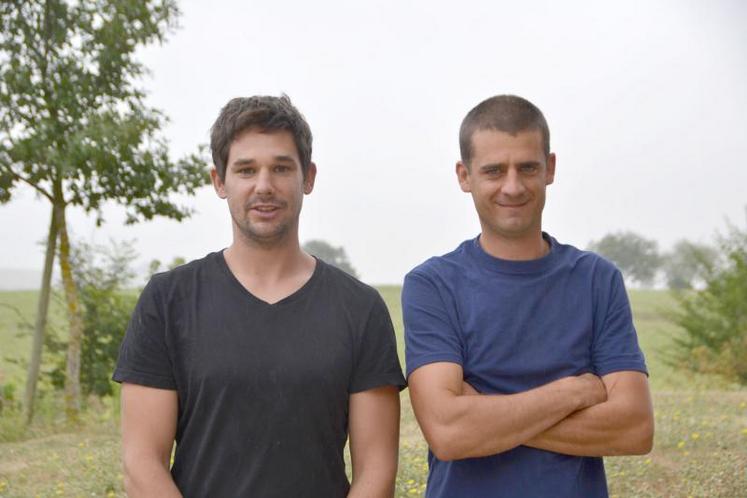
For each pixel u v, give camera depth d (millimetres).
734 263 13164
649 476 6102
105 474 6805
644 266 69375
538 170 3068
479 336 3074
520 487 2979
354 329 2836
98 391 11336
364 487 2789
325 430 2764
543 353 3055
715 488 5672
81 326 10602
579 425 2992
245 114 2820
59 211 10211
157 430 2768
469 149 3113
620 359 3090
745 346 12727
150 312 2805
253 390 2717
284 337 2764
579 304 3115
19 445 8719
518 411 2957
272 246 2834
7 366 14461
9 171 9719
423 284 3188
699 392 10438
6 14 9680
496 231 3098
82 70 9883
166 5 9953
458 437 2975
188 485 2738
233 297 2803
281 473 2701
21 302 31375
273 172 2818
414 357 3133
